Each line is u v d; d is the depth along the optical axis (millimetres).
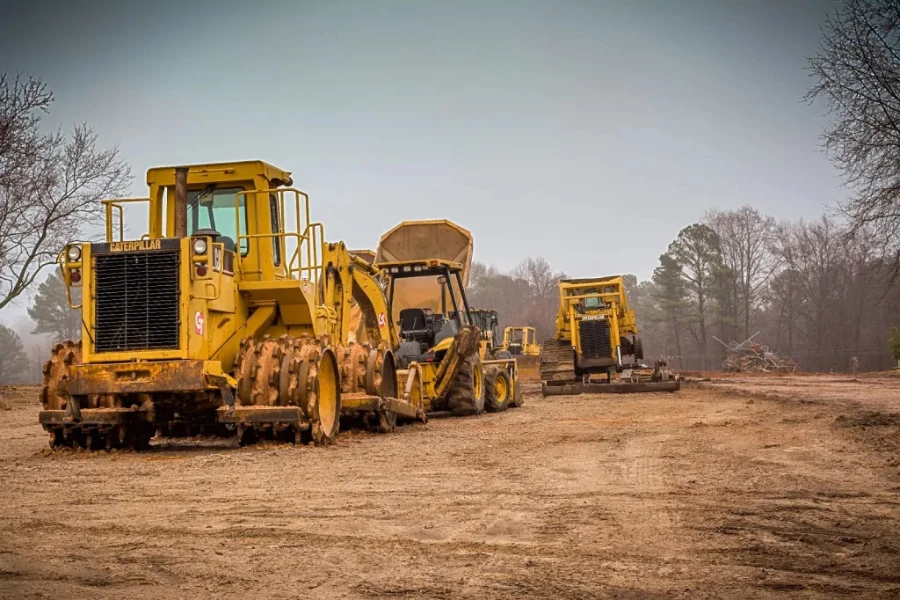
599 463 10203
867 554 5742
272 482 8961
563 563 5621
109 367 11359
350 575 5398
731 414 17812
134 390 11289
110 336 11562
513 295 123250
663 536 6312
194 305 11617
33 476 9633
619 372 31594
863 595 4891
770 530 6445
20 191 30297
